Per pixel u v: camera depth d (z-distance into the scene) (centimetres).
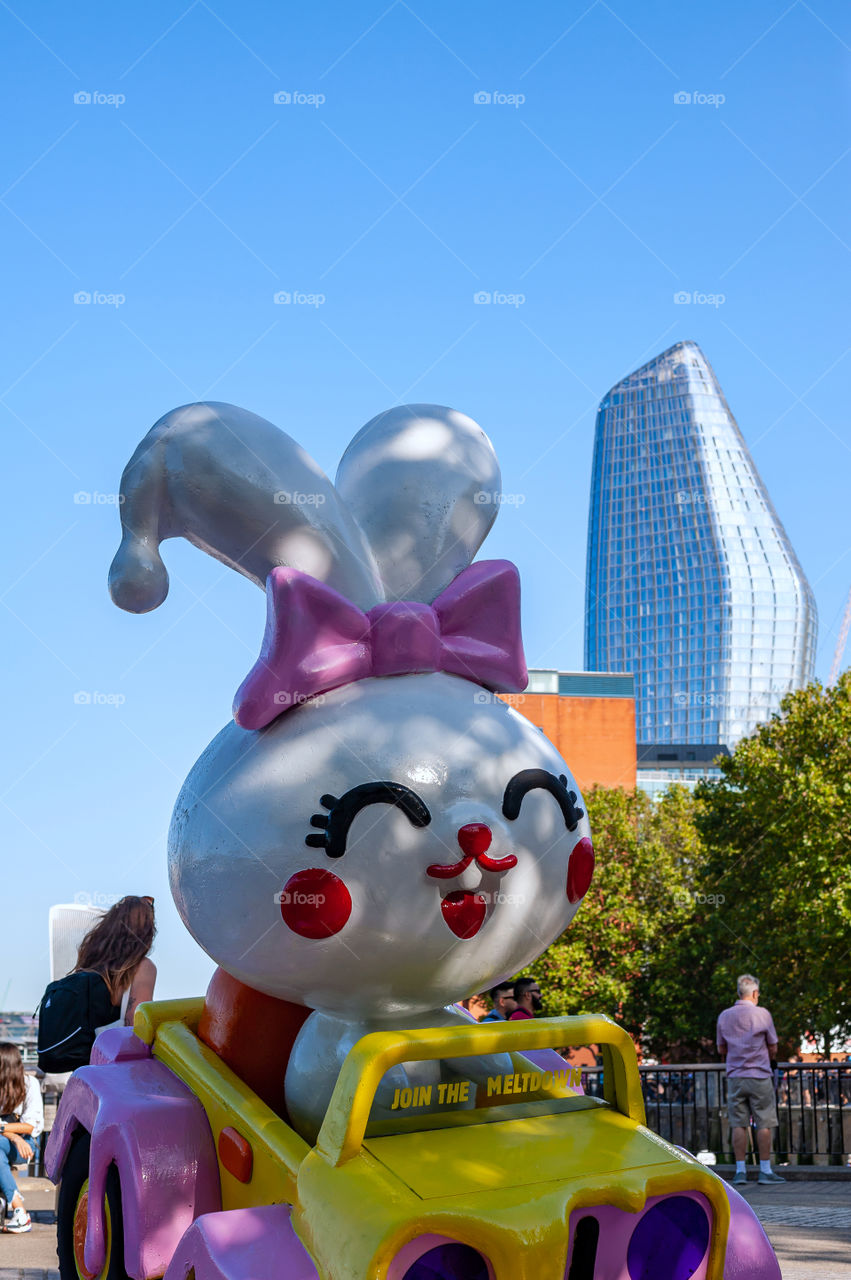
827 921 2666
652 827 4016
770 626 19438
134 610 439
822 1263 614
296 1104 407
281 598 391
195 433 432
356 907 376
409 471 468
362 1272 308
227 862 388
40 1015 584
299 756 386
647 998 3572
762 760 3055
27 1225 773
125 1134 400
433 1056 355
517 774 399
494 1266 317
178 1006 471
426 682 409
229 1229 340
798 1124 1173
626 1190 339
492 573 433
